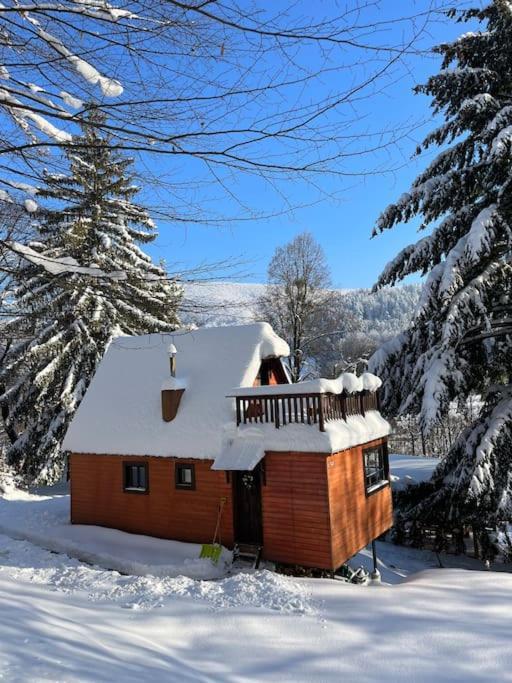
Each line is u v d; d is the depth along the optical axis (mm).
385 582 13078
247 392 11547
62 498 18516
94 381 16047
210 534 11883
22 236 5938
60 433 22406
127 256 22766
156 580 8367
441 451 40812
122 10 3535
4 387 24609
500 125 12016
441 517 14438
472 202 14039
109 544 12258
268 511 11062
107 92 3947
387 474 14102
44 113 4070
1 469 21312
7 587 7418
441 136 14211
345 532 11039
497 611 6824
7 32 3826
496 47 13453
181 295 5199
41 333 22062
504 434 12156
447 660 5305
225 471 11734
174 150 4230
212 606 7035
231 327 14820
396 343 15062
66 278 5328
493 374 13984
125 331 22906
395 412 14875
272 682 4797
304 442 10539
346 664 5215
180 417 12984
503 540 14812
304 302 31812
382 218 14398
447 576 9180
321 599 7547
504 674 4996
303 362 32344
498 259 12727
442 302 11922
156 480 12859
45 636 4965
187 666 4922
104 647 5000
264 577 8430
